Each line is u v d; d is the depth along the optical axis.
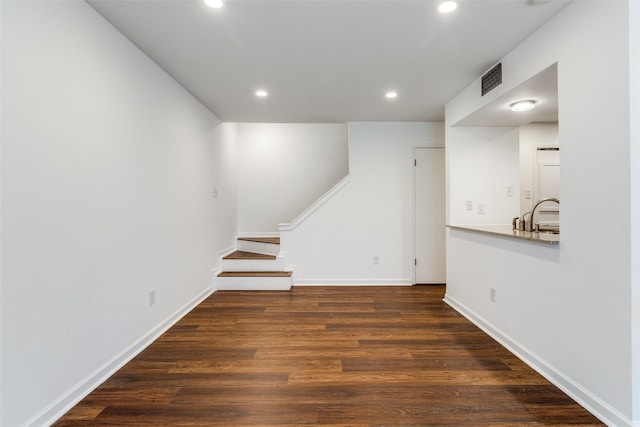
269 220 5.04
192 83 2.84
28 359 1.39
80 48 1.69
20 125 1.35
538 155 3.53
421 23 1.90
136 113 2.20
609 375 1.47
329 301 3.46
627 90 1.37
